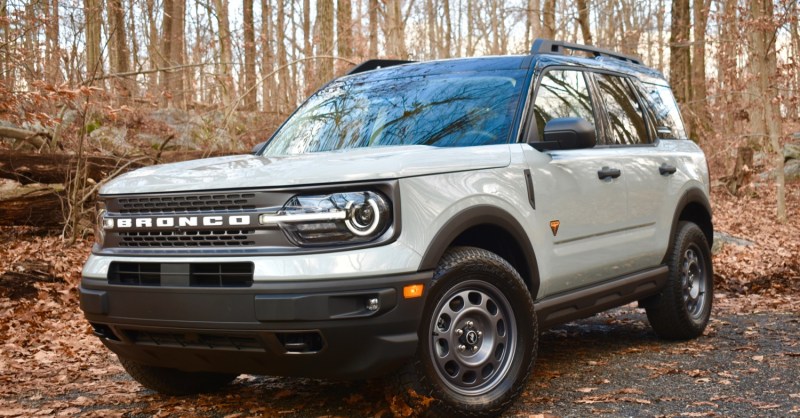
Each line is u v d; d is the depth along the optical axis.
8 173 10.63
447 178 3.51
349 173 3.25
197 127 15.61
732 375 4.50
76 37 10.97
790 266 9.64
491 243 4.00
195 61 19.44
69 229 10.93
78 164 9.98
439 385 3.43
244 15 23.78
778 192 15.98
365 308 3.20
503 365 3.71
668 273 5.39
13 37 9.79
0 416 3.93
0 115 8.97
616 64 5.46
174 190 3.46
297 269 3.15
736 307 7.15
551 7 21.22
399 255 3.23
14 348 5.60
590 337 5.90
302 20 35.91
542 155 4.12
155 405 4.15
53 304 6.93
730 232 14.44
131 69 19.89
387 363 3.26
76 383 4.73
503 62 4.59
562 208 4.19
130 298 3.47
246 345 3.30
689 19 22.42
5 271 7.61
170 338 3.49
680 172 5.53
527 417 3.68
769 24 15.37
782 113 19.33
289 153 4.56
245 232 3.29
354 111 4.64
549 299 4.15
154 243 3.50
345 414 3.78
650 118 5.53
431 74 4.74
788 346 5.34
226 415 3.89
